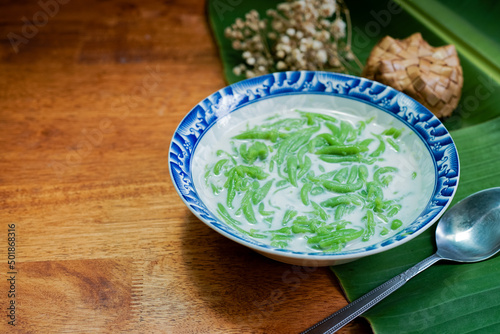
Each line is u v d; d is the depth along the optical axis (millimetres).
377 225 376
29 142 493
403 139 426
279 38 561
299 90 457
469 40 542
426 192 383
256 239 368
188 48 593
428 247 394
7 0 671
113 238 415
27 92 545
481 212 399
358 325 361
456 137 465
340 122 447
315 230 371
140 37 610
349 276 381
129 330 364
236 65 560
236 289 382
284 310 371
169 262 398
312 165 415
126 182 454
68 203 440
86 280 390
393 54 490
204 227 419
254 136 436
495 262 383
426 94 468
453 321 356
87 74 565
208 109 431
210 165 420
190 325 365
